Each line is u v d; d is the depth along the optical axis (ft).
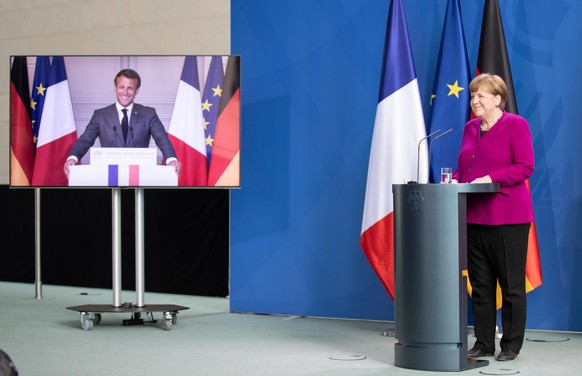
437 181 35.88
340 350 32.04
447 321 27.61
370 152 38.55
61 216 56.39
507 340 29.84
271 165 41.86
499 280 29.76
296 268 41.42
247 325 38.60
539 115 36.29
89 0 54.85
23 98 38.55
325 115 40.60
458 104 35.99
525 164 28.81
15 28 58.08
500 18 35.73
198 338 34.83
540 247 36.19
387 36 37.04
